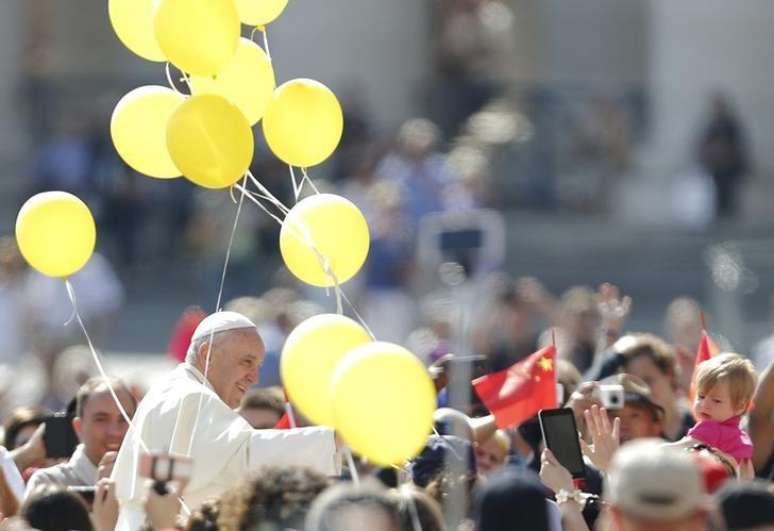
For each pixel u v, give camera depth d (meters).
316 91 21.09
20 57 68.62
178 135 20.12
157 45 21.62
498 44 70.44
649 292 58.78
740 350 47.72
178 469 17.95
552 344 22.61
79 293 48.50
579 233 62.50
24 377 45.59
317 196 21.09
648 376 24.06
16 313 46.91
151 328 54.62
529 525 16.17
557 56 70.94
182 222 60.09
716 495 16.28
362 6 69.44
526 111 66.94
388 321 49.03
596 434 19.69
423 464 19.77
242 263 55.47
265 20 21.66
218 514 16.86
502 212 63.56
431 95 67.94
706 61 68.75
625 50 70.94
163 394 20.20
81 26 70.00
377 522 15.39
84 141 61.28
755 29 68.75
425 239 48.22
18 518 18.48
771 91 68.44
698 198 64.62
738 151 64.94
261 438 19.73
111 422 22.19
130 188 60.19
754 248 49.66
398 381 17.33
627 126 67.06
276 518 16.06
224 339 20.59
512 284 40.69
